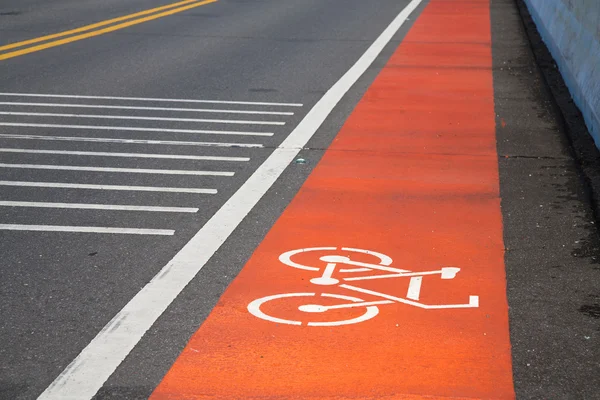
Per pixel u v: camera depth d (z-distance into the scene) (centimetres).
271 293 559
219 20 2105
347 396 431
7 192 774
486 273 593
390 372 456
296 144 959
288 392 436
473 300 548
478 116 1105
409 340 492
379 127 1045
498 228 687
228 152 920
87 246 647
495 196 773
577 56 1185
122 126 1034
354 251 635
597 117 938
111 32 1877
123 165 865
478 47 1672
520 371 461
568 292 563
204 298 553
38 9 2312
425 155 916
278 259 620
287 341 491
